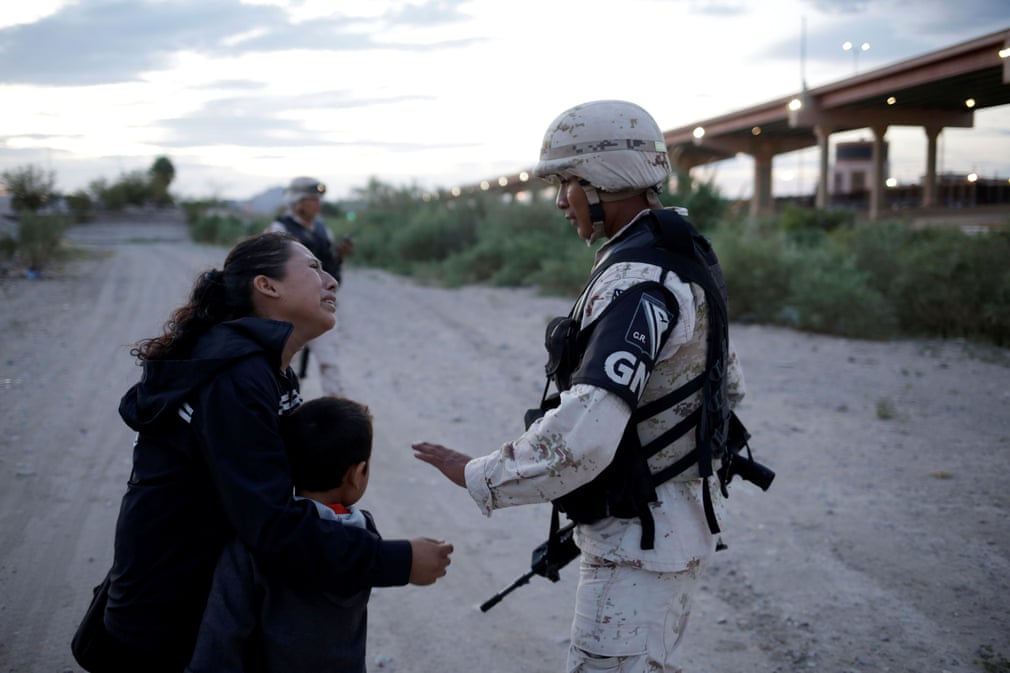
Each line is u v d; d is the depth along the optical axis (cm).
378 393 720
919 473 477
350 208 3412
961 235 1030
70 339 991
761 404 639
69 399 676
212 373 164
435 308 1328
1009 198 3444
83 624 180
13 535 406
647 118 198
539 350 906
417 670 300
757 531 409
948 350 848
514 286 1652
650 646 189
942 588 342
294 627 165
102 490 469
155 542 167
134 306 1351
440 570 172
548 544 218
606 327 178
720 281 207
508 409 656
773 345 889
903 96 3244
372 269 2402
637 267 184
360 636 177
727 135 5025
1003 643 300
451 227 2295
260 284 178
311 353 585
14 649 304
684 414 189
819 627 317
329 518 171
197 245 4556
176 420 165
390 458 542
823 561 372
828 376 732
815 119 3788
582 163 194
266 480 159
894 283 986
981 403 627
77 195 6756
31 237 2069
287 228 573
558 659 306
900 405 628
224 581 166
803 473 485
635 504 185
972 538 388
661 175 198
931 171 3688
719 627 323
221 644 163
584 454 171
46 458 521
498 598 231
